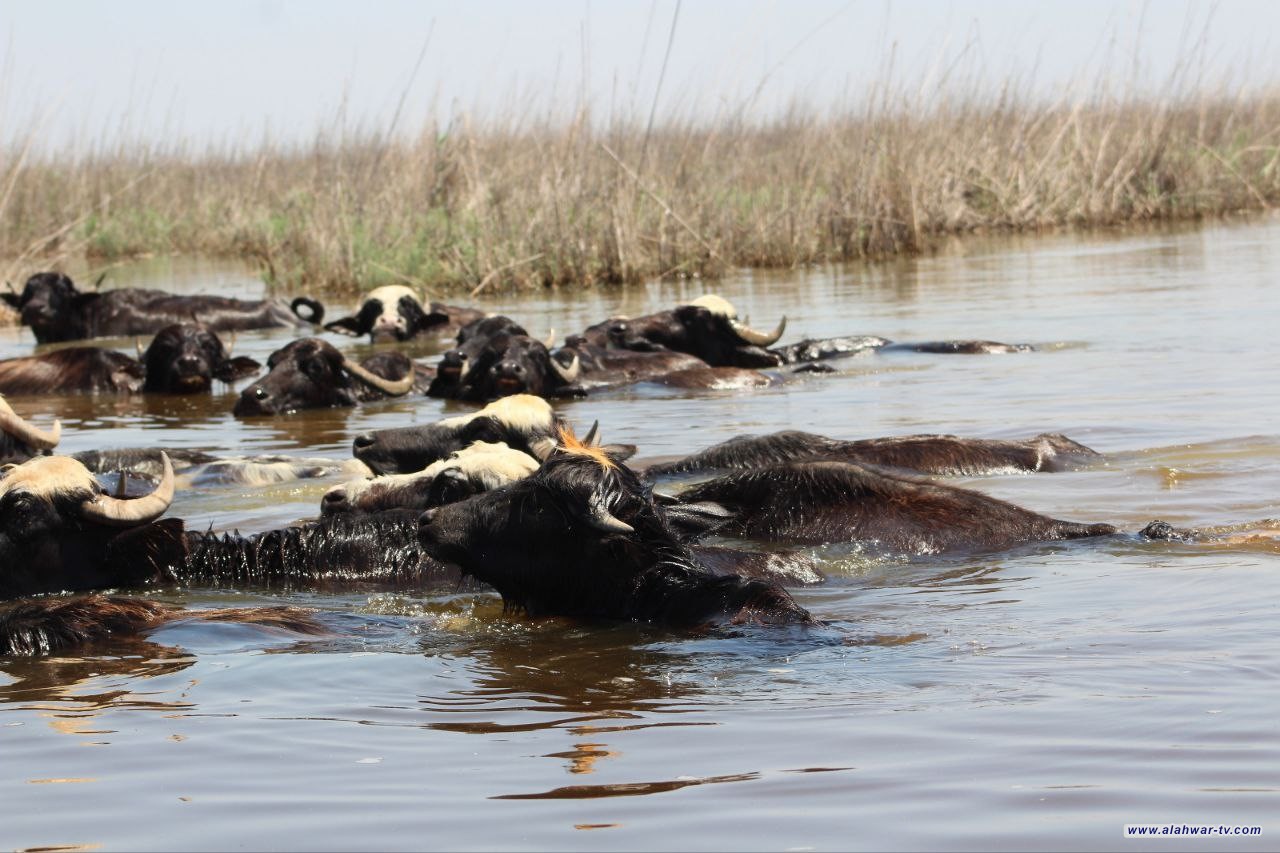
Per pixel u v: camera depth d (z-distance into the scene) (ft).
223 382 86.79
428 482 43.96
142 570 41.06
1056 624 30.99
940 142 167.73
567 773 22.89
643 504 34.55
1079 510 44.14
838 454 50.19
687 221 138.51
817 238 146.41
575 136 139.64
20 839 21.08
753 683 27.71
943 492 42.11
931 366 78.95
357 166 160.76
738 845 19.74
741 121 152.76
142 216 208.13
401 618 35.27
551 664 30.04
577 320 105.60
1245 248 132.36
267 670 30.01
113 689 28.96
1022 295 107.34
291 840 20.61
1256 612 30.73
